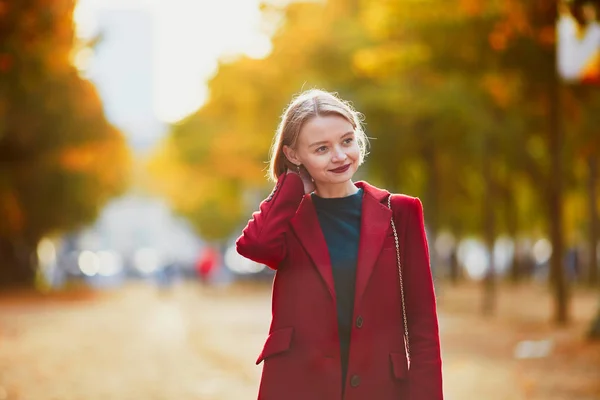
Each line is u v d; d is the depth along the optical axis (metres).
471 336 18.52
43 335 20.19
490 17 18.70
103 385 11.79
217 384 11.84
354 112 3.35
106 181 44.66
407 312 3.28
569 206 47.75
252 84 37.56
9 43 20.86
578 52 13.74
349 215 3.30
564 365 13.05
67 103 34.44
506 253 66.94
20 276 47.22
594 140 24.92
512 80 20.92
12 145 35.88
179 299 39.41
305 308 3.21
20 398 10.64
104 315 28.20
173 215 87.75
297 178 3.33
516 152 29.44
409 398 3.20
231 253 67.88
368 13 22.64
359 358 3.14
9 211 42.16
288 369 3.20
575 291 38.03
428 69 21.89
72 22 21.55
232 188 54.03
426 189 34.19
